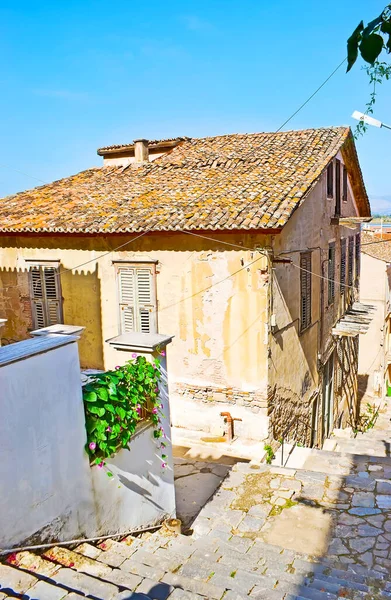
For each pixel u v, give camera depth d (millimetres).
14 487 3506
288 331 9961
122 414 4527
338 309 15117
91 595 3287
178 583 3906
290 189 9391
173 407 9906
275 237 8812
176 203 9875
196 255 9219
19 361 3521
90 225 9766
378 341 21922
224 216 8734
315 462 8672
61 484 3988
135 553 4492
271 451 9016
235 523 6266
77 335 4281
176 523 5555
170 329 9727
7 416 3430
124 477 4953
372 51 2182
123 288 10078
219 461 8875
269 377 8977
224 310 9102
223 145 13609
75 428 4133
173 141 14633
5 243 11484
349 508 6520
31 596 3104
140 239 9711
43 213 11164
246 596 3787
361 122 3873
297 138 12797
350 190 16641
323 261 12602
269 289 8680
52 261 10844
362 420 19828
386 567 5211
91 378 4551
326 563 5305
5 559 3455
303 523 6191
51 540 3908
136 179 12422
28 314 11453
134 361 5277
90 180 13461
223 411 9406
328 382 14375
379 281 21703
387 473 7648
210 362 9406
